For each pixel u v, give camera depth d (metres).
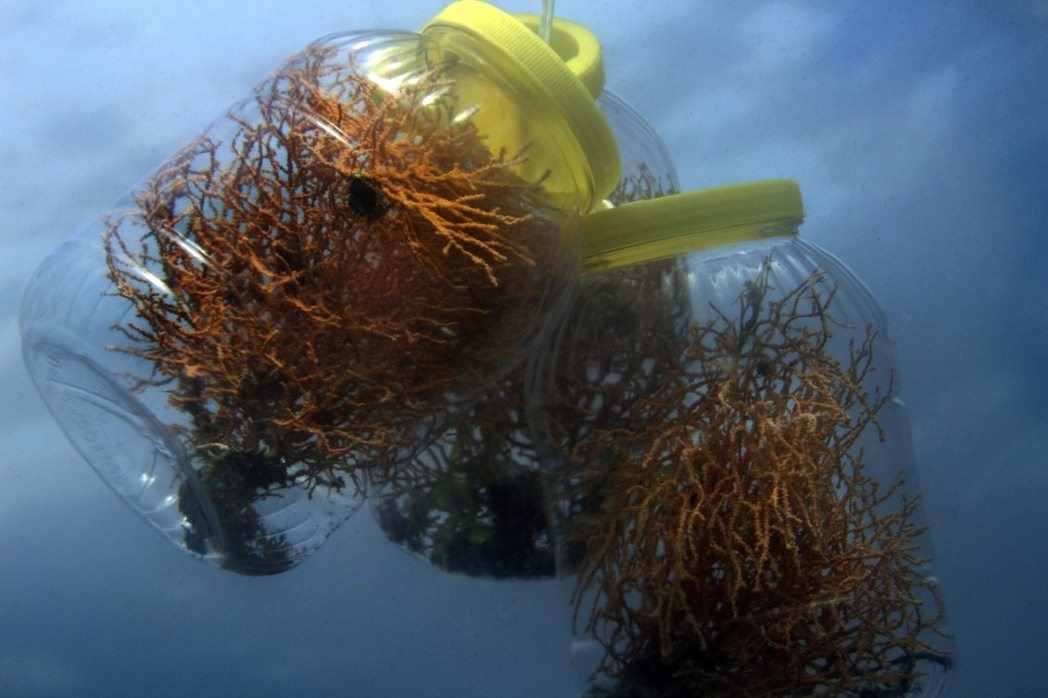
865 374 0.90
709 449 0.77
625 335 0.87
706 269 0.89
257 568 0.92
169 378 0.79
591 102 0.72
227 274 0.74
